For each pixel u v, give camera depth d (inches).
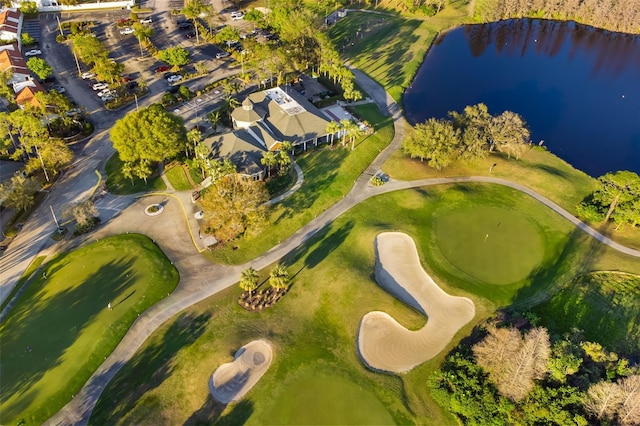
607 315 3260.3
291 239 3789.4
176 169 4441.4
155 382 2783.0
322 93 5698.8
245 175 3998.5
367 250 3673.7
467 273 3489.2
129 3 7815.0
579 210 4042.8
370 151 4781.0
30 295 3265.3
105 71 5383.9
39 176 4293.8
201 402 2696.9
